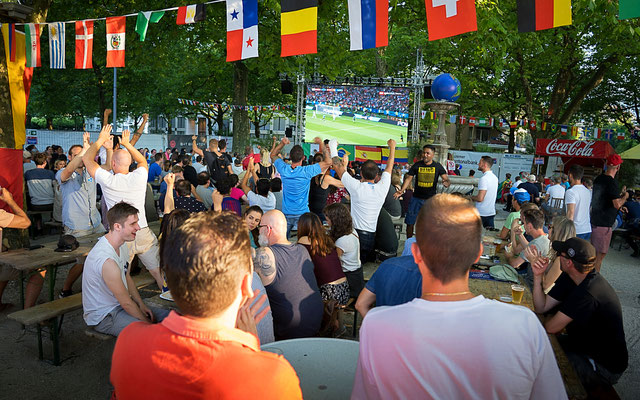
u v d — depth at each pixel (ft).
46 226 27.86
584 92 66.90
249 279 4.05
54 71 71.61
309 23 13.60
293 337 10.09
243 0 15.11
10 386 11.01
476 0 26.53
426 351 3.83
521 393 3.82
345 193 26.04
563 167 59.16
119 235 10.65
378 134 65.98
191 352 3.58
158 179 38.04
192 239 3.71
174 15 41.52
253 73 81.76
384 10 12.83
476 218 4.18
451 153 66.33
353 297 13.88
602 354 9.22
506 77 75.36
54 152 47.32
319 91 65.77
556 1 10.78
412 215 23.29
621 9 10.02
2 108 18.28
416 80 64.28
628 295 20.08
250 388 3.55
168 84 98.27
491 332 3.80
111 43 18.07
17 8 18.34
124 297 10.34
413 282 7.61
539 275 10.65
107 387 11.16
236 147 63.67
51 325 11.99
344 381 5.79
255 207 14.60
